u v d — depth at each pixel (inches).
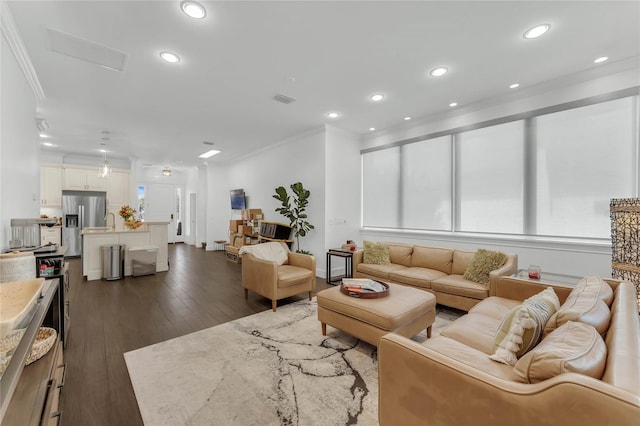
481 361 53.8
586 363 34.5
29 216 120.7
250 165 271.4
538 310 54.4
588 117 118.6
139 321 115.0
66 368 80.2
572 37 91.8
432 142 174.7
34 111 124.3
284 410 63.6
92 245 183.6
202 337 100.5
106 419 60.8
